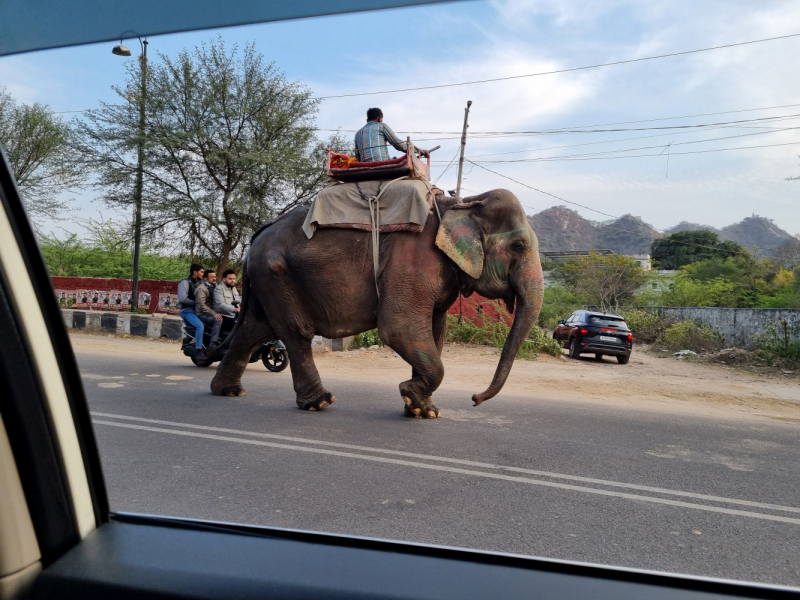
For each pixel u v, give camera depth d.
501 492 4.04
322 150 19.48
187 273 20.81
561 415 7.64
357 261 6.59
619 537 3.27
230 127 17.97
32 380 1.56
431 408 6.67
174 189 18.58
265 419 6.23
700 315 27.05
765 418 8.99
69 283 19.52
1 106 11.95
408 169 6.70
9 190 1.56
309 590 1.52
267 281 6.98
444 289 6.49
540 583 1.56
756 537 3.38
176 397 7.46
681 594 1.54
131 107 17.17
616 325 18.58
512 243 6.48
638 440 6.26
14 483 1.50
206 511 3.35
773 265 36.81
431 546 1.72
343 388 9.05
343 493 3.83
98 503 1.81
